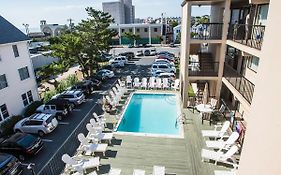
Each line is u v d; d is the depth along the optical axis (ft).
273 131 14.28
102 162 41.93
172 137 49.93
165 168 39.73
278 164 13.43
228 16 55.16
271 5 15.21
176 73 104.53
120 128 56.34
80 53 98.27
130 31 228.43
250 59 52.65
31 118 56.29
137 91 82.12
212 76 61.11
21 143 44.91
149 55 164.76
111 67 121.39
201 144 46.98
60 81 101.81
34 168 43.06
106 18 110.01
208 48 79.15
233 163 39.17
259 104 16.89
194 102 66.33
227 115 57.98
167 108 69.97
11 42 66.64
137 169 39.50
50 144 51.39
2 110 65.31
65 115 64.18
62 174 39.63
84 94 80.28
